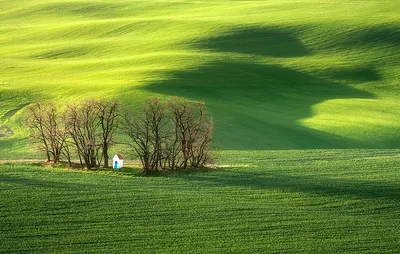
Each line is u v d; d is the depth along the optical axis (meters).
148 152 107.38
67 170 107.19
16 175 101.00
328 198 94.12
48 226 78.38
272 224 81.44
